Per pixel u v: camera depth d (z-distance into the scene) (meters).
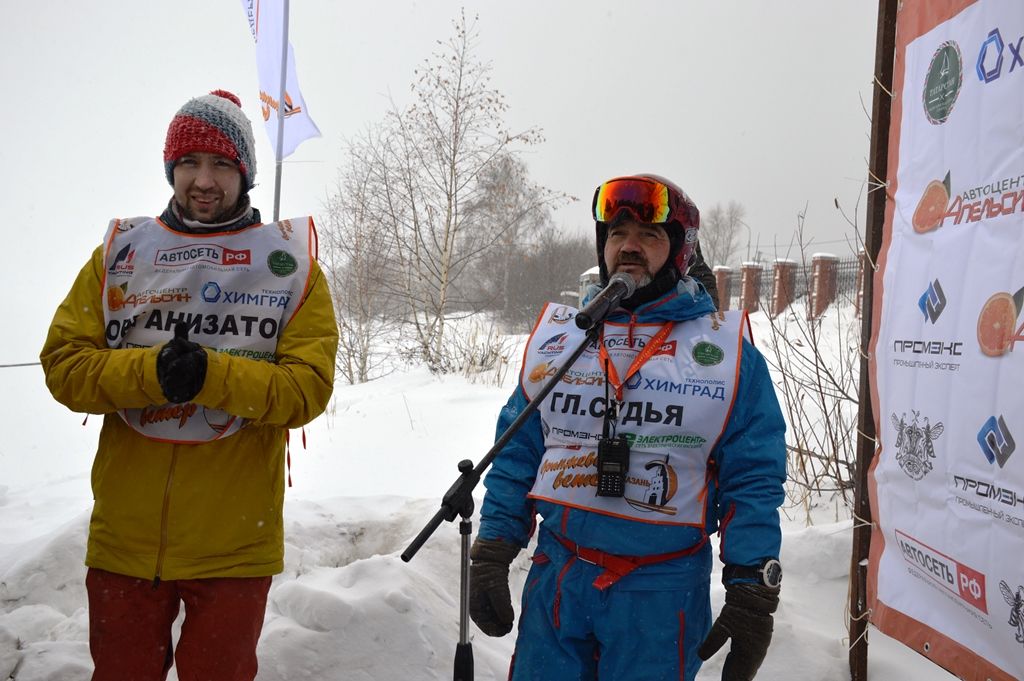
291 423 2.25
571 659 2.25
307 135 6.80
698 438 2.20
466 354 12.60
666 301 2.34
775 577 2.10
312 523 4.24
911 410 2.89
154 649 2.27
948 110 2.73
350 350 13.59
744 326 2.32
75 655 2.97
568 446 2.30
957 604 2.65
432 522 2.02
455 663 2.06
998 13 2.49
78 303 2.32
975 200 2.59
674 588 2.19
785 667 3.23
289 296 2.35
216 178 2.32
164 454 2.23
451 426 7.82
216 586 2.25
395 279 13.97
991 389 2.47
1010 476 2.39
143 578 2.21
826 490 5.26
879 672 3.26
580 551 2.25
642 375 2.27
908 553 2.91
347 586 3.29
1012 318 2.39
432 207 13.89
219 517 2.24
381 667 2.97
